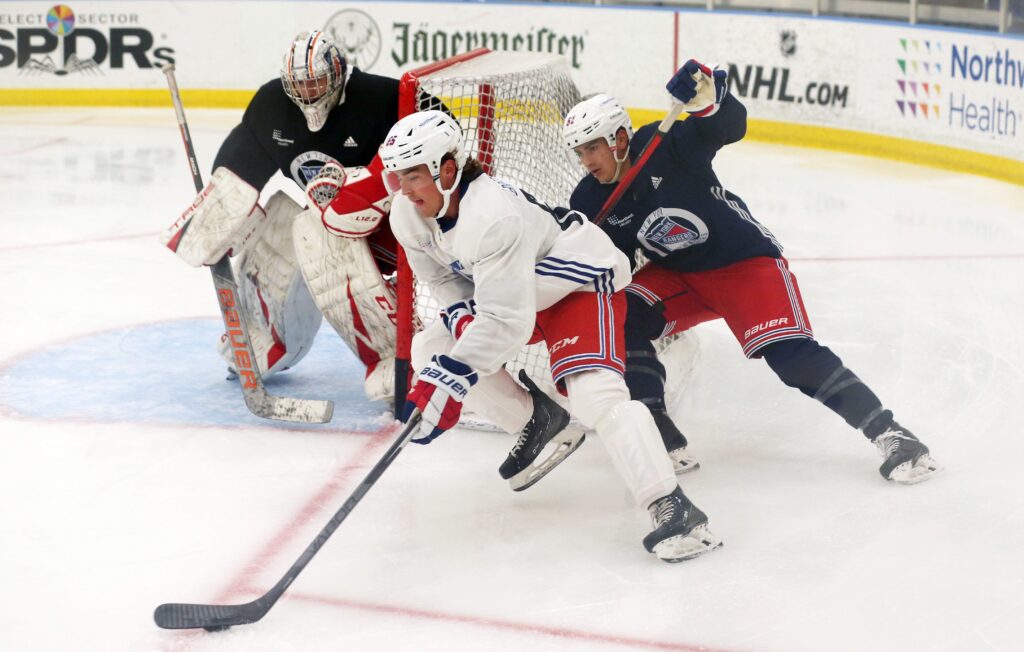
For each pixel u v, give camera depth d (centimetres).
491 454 1020
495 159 1105
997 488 923
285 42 3141
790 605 750
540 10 2998
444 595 769
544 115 1128
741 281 952
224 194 1068
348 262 1066
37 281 1602
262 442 1043
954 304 1484
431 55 3086
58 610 751
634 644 704
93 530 866
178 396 1159
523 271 773
